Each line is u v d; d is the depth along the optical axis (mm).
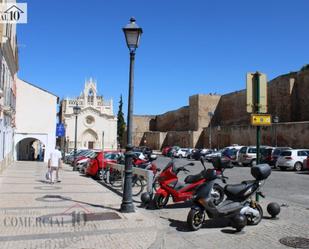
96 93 79125
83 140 76062
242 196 8891
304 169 28547
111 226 8477
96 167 19969
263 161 32031
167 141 80188
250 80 11227
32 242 7066
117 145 79750
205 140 66562
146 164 16391
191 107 78750
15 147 37844
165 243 7504
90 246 6914
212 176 9023
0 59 17906
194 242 7617
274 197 13766
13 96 29547
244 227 8844
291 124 42969
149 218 9391
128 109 10445
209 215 8523
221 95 76438
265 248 7230
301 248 7250
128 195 10180
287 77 56219
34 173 22422
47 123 38750
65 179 19344
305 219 9781
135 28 10328
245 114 66750
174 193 10805
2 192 13453
